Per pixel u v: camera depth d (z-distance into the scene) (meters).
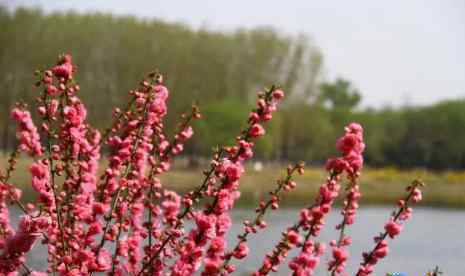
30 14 70.06
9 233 5.41
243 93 80.81
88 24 73.56
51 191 4.95
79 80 68.44
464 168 96.88
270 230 21.12
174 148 5.62
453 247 22.39
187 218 4.97
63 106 4.91
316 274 11.92
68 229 5.06
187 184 33.81
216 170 4.79
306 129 85.88
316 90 86.81
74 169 5.09
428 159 96.62
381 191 60.16
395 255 19.59
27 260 9.87
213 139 66.69
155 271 5.16
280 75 84.44
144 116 5.30
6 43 65.69
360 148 4.75
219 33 84.38
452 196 59.22
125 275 5.36
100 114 67.94
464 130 94.94
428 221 33.25
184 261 4.62
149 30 77.25
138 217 5.40
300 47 84.88
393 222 5.04
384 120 100.25
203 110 69.38
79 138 4.97
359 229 25.38
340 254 4.90
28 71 64.94
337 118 102.31
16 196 5.48
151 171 5.45
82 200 5.11
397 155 98.25
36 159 5.04
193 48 78.94
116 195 5.12
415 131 97.81
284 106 84.75
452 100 99.31
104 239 5.08
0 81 62.09
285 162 87.25
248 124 4.84
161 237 5.30
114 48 72.62
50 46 67.69
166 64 74.44
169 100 72.00
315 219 4.77
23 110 5.13
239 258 4.93
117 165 5.30
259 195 44.16
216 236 4.63
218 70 79.31
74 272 4.73
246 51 83.38
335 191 4.79
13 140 62.47
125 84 70.56
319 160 96.06
